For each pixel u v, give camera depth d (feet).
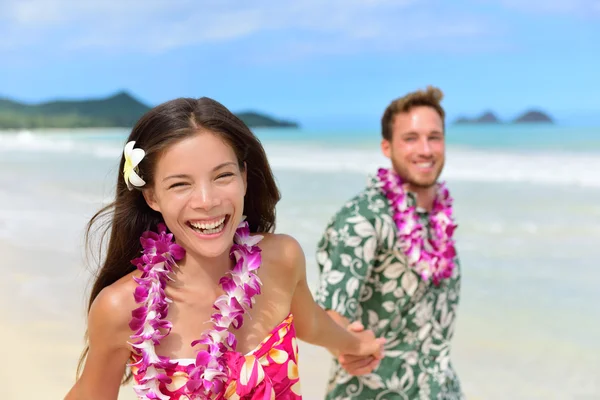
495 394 13.85
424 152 10.56
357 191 42.11
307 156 80.02
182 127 6.01
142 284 6.28
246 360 6.62
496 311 18.72
